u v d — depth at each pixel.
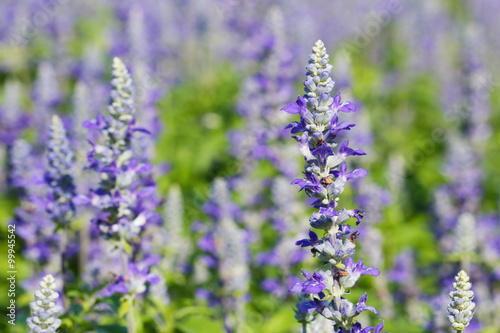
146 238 7.57
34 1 17.80
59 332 6.14
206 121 16.41
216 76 18.55
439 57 20.30
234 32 18.34
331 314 4.43
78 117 11.05
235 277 9.05
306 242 4.55
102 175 6.26
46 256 9.12
